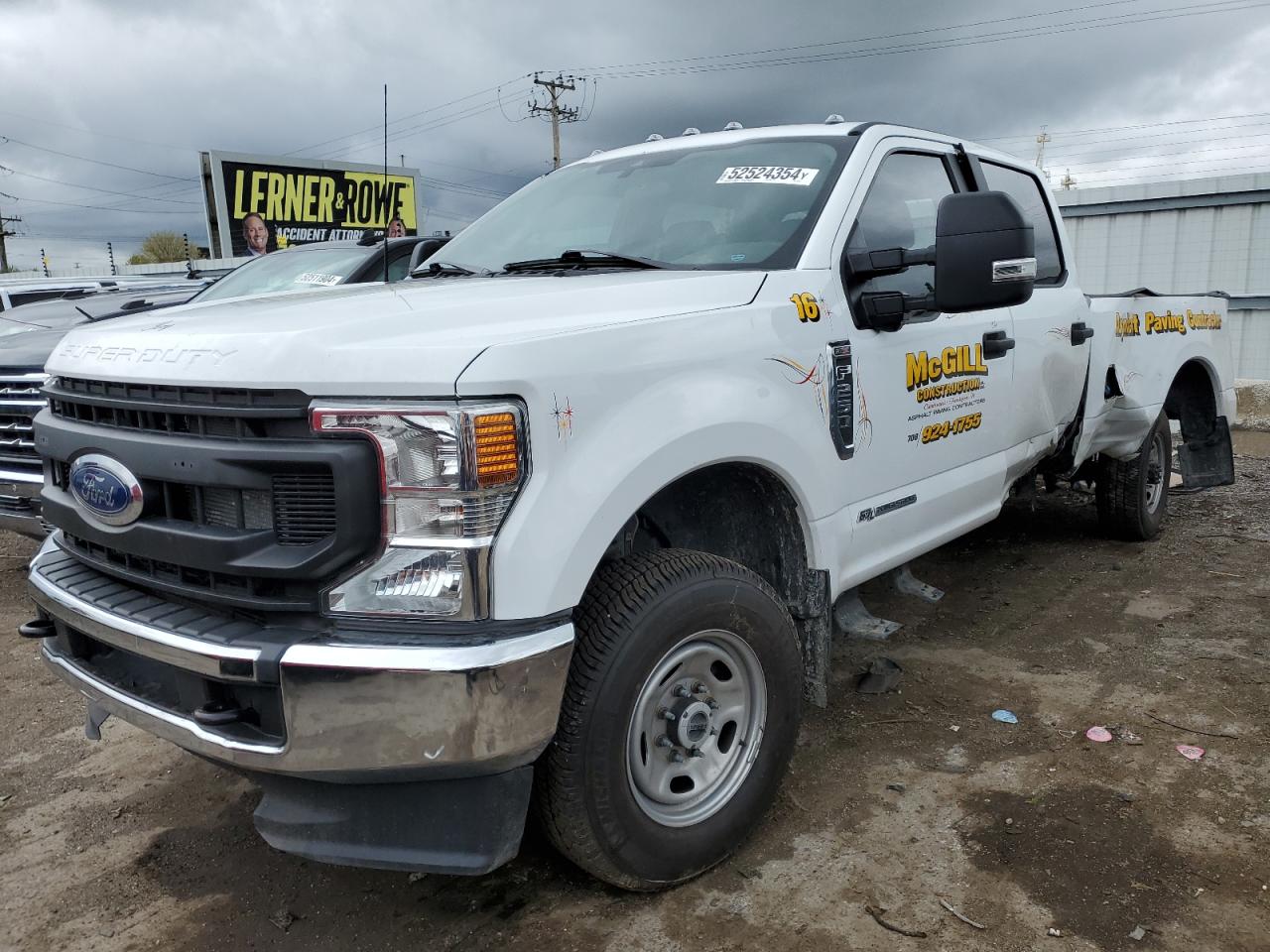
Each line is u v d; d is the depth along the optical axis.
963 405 3.58
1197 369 5.84
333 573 1.99
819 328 2.87
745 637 2.54
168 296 8.34
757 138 3.56
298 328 2.08
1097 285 12.64
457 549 1.96
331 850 2.14
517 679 1.98
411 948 2.38
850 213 3.14
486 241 3.71
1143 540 5.70
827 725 3.46
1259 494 7.03
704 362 2.47
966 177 3.97
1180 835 2.71
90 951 2.41
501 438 1.98
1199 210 11.79
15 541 6.41
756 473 2.76
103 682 2.40
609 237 3.38
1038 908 2.42
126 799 3.13
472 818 2.11
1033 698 3.64
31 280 9.77
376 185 29.48
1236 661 3.92
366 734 1.95
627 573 2.34
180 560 2.14
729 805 2.57
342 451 1.94
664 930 2.39
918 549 3.50
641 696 2.33
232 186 26.91
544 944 2.36
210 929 2.48
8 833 2.95
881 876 2.57
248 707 2.11
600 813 2.26
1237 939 2.29
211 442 2.07
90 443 2.32
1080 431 4.73
